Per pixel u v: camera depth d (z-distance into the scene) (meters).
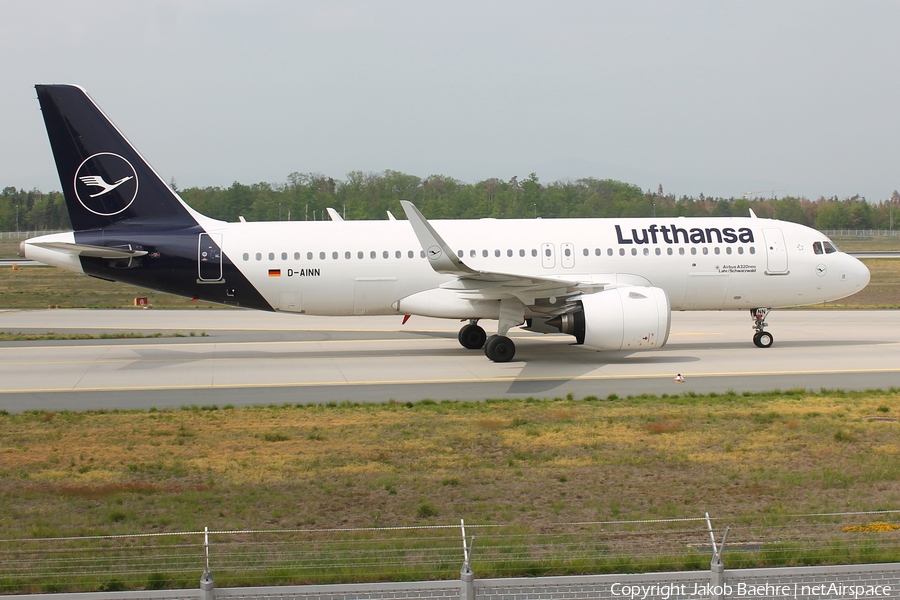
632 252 101.44
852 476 48.09
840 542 36.91
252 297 99.00
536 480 48.62
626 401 71.06
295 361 97.69
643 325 89.44
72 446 57.84
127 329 133.00
